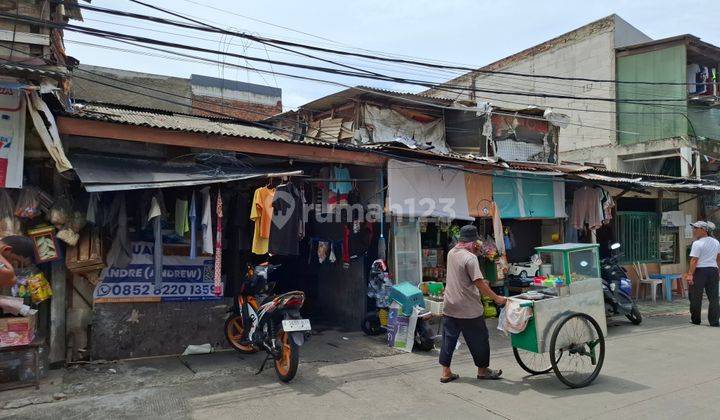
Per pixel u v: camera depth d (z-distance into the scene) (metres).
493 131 11.74
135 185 5.69
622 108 15.75
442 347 5.73
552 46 17.53
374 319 8.16
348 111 11.19
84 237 6.12
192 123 8.09
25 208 5.71
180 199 6.60
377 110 11.15
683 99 14.02
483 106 11.30
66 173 6.02
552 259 6.04
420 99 10.91
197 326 7.00
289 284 10.23
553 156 12.90
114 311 6.53
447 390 5.41
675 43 14.66
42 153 6.05
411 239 8.80
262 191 6.69
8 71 5.20
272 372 6.09
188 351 6.88
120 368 6.18
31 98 5.52
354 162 7.81
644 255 13.53
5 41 5.41
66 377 5.79
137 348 6.63
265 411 4.80
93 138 6.63
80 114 5.98
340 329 8.70
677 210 14.36
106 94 13.61
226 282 7.46
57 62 5.64
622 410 4.74
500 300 5.61
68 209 5.93
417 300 7.31
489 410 4.80
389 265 8.60
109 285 6.55
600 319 6.02
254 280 6.55
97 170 5.95
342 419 4.60
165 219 6.68
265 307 6.02
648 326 9.05
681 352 7.07
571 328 5.55
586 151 16.36
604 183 10.86
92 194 5.94
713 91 15.44
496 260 9.88
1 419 4.57
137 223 6.66
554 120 12.49
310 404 4.98
